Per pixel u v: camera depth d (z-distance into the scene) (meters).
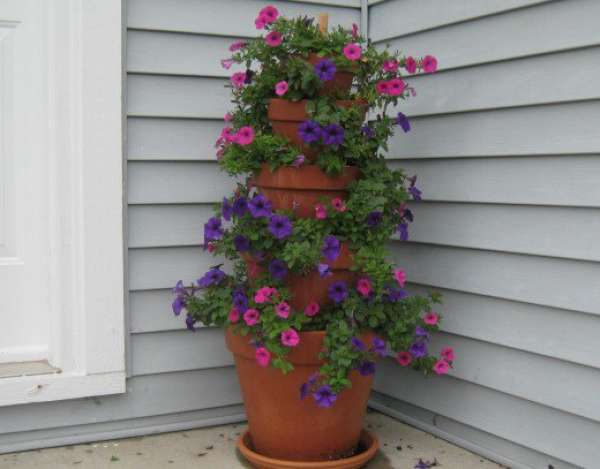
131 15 2.89
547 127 2.51
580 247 2.42
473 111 2.78
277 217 2.47
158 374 3.01
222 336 3.10
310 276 2.57
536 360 2.60
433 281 2.98
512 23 2.61
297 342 2.44
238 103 2.77
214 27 3.02
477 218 2.78
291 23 2.62
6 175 2.84
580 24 2.39
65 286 2.84
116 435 2.94
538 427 2.61
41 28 2.83
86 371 2.85
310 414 2.58
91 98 2.81
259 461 2.62
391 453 2.83
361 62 2.66
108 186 2.85
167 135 2.97
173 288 3.00
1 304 2.86
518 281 2.63
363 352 2.48
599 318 2.39
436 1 2.92
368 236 2.61
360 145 2.60
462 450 2.87
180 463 2.73
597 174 2.37
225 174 3.07
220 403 3.12
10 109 2.83
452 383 2.93
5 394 2.72
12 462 2.71
